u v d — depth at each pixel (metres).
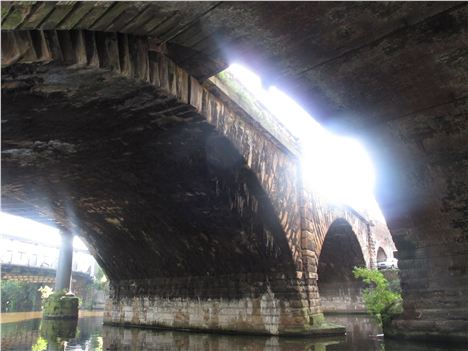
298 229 19.78
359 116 13.07
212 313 20.27
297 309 18.22
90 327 24.00
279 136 17.45
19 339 17.83
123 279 25.64
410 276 15.02
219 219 17.61
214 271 20.47
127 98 9.81
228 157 14.65
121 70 8.09
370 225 38.06
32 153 13.10
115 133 12.05
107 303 26.47
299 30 8.73
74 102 9.55
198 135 12.84
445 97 11.90
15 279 40.94
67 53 7.13
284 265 18.69
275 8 7.81
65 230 27.80
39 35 6.73
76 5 6.19
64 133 11.58
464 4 8.52
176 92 9.94
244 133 14.84
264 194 16.77
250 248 18.69
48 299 30.39
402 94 11.83
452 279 14.16
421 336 14.51
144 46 8.58
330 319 29.31
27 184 16.84
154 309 23.06
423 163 14.02
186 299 21.50
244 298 19.44
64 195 18.69
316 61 10.09
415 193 14.64
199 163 14.66
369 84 11.32
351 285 37.06
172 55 9.41
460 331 13.77
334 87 11.43
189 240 19.91
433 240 14.67
